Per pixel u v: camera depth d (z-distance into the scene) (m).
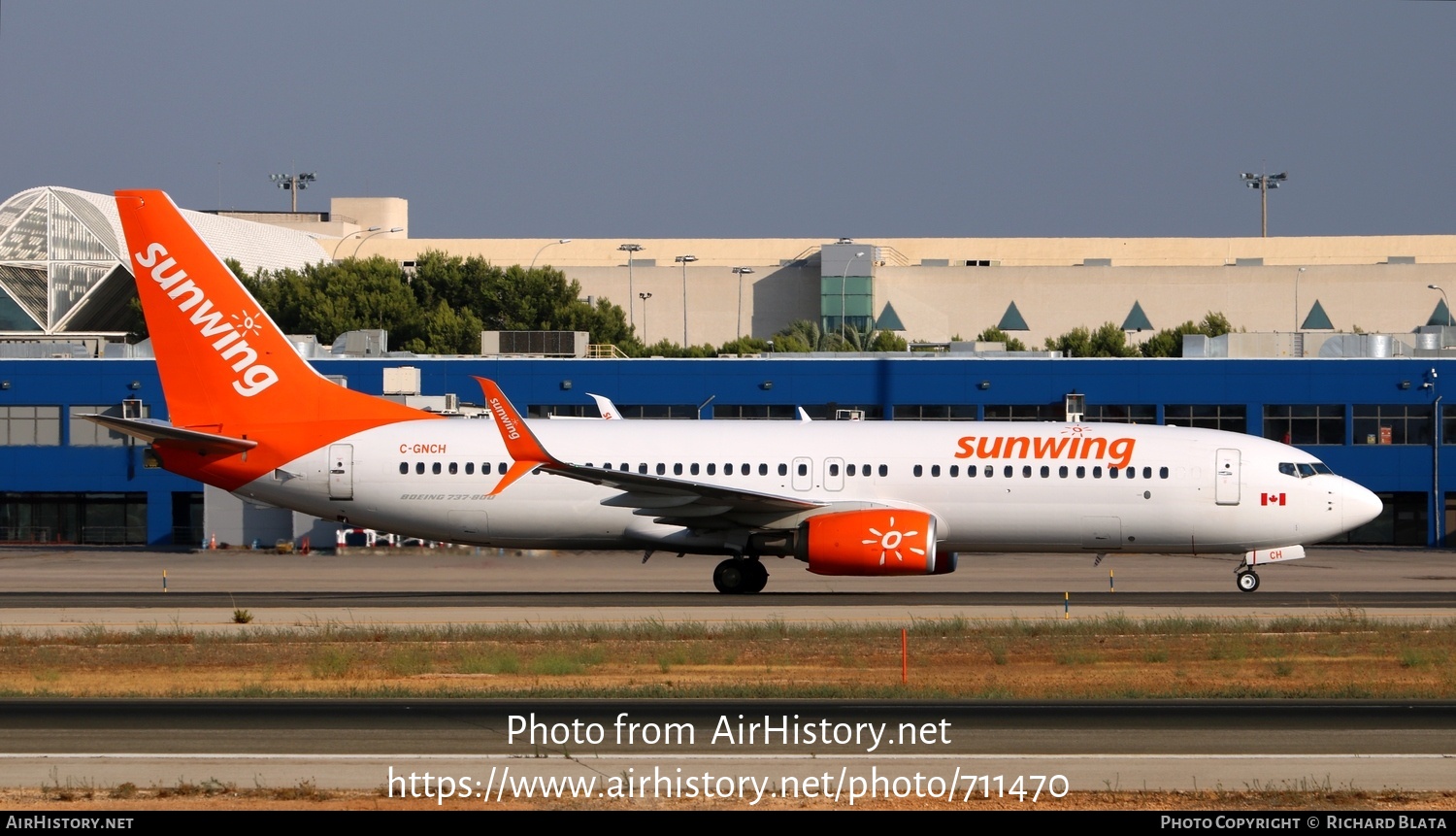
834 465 165.88
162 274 169.62
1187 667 111.19
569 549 171.75
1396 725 87.69
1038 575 196.50
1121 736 84.38
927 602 155.38
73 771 74.88
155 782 72.69
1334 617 138.88
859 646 121.31
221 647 122.38
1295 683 104.12
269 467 169.88
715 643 123.44
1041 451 165.38
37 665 112.12
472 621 138.25
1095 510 164.00
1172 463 163.88
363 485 168.88
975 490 164.62
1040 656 116.19
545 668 109.12
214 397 171.12
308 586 177.50
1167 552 168.62
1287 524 163.38
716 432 170.12
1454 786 72.56
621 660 114.69
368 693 99.12
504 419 155.50
